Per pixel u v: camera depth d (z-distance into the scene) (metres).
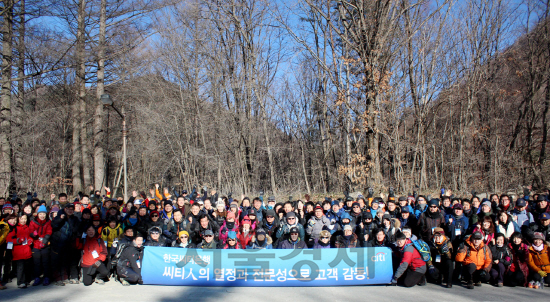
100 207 10.19
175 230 8.23
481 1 23.92
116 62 20.91
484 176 21.05
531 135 23.11
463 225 7.85
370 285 7.30
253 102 27.16
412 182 19.03
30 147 21.12
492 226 7.33
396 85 19.89
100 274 7.34
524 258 7.12
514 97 25.36
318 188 27.83
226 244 7.58
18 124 18.78
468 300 6.25
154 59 21.42
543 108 23.41
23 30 16.41
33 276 7.68
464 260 7.11
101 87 20.72
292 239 7.43
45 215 7.42
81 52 16.91
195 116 24.53
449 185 20.58
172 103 23.89
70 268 7.53
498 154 20.80
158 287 7.12
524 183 19.77
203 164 24.34
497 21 23.94
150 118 23.97
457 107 24.59
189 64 24.08
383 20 17.11
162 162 27.80
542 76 22.61
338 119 21.80
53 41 16.41
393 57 19.05
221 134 24.62
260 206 9.78
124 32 19.94
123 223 8.23
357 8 17.66
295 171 29.28
